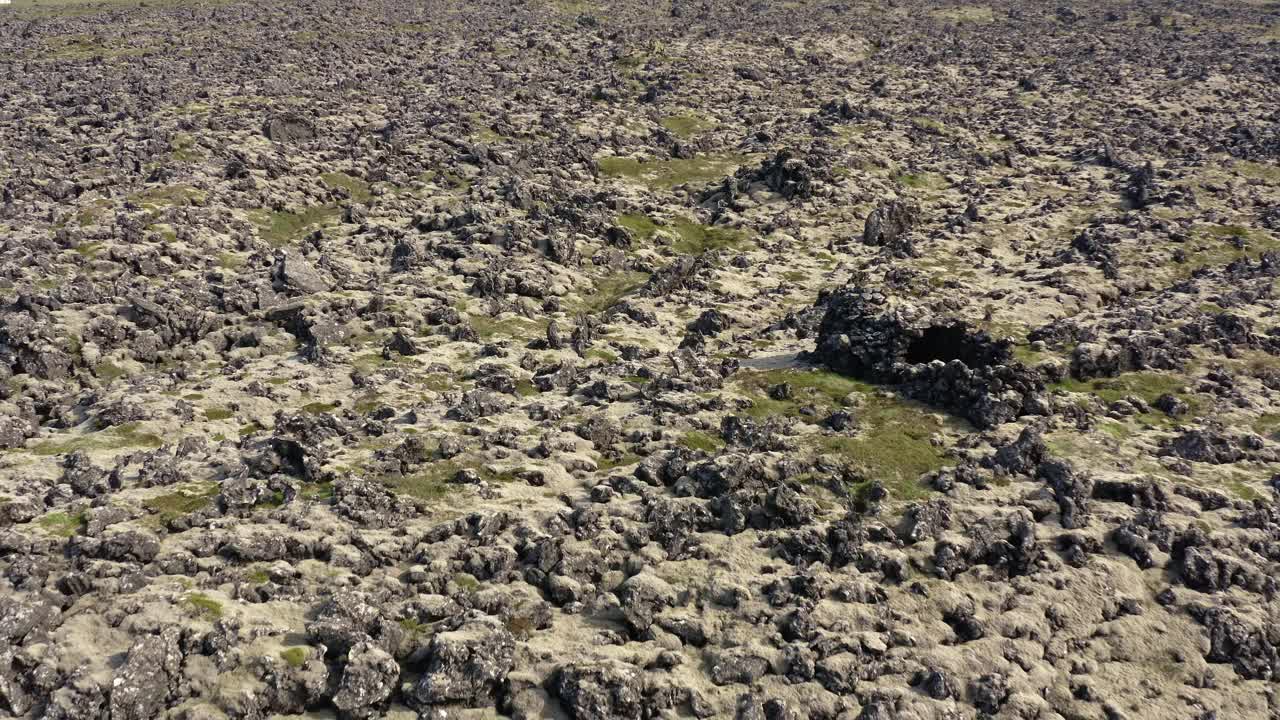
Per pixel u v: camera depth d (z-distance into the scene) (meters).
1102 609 38.44
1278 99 141.88
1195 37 192.75
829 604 37.41
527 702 32.62
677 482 43.31
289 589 35.81
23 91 115.94
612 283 80.31
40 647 31.81
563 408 51.50
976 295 74.88
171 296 62.88
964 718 33.88
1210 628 37.66
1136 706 34.94
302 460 43.53
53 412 49.50
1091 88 150.00
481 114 121.94
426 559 37.97
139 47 154.00
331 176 96.44
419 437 47.12
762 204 101.62
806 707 33.56
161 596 34.47
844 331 58.50
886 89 149.50
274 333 62.03
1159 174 108.19
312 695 31.70
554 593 37.34
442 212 87.44
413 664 33.47
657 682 33.69
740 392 54.47
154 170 86.88
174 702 31.17
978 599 38.53
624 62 157.25
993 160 117.56
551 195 94.94
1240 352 61.09
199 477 43.38
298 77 134.25
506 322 68.50
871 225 92.81
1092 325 65.25
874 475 45.19
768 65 164.00
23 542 36.16
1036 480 44.81
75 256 67.31
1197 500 44.09
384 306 67.06
